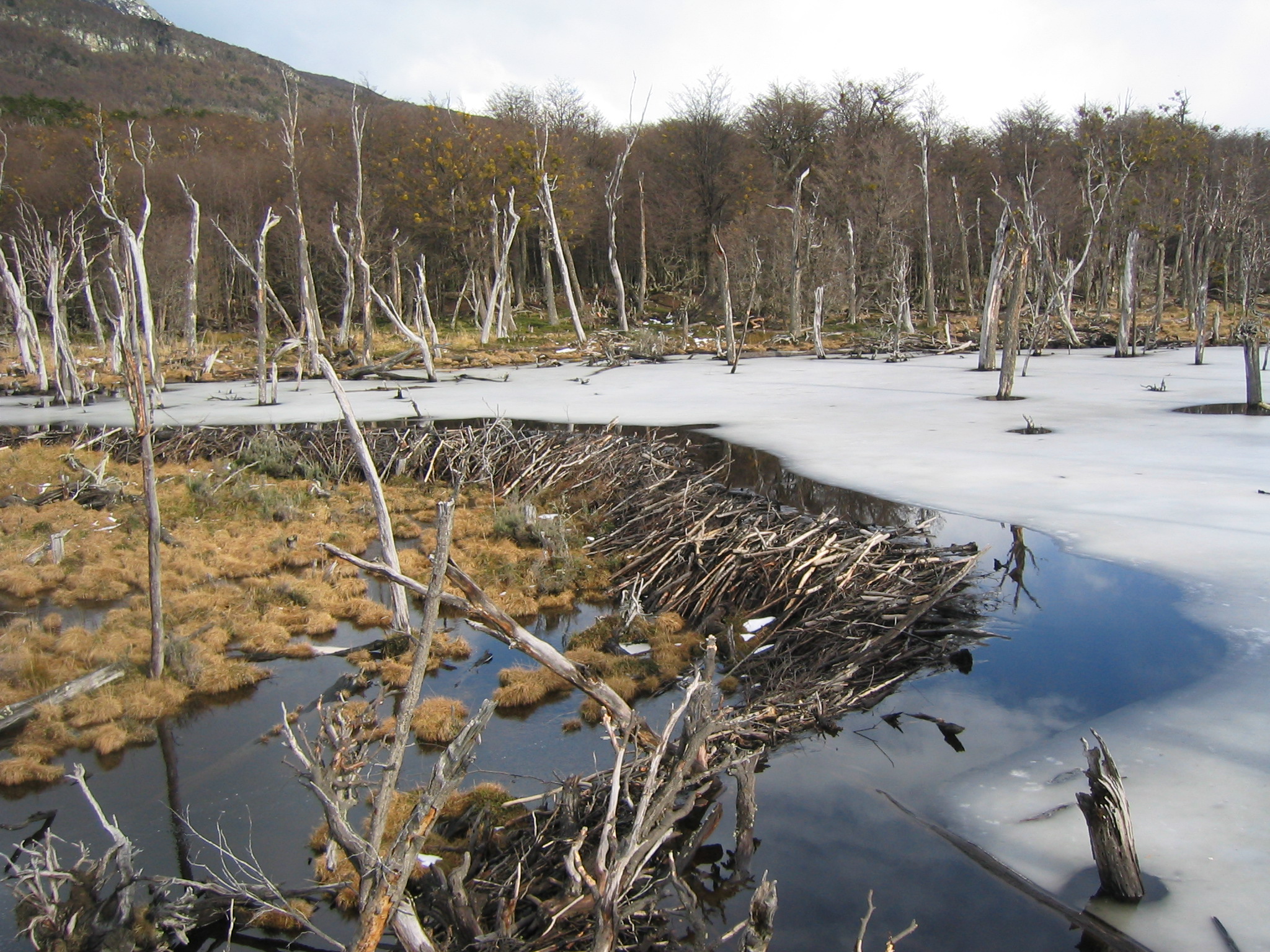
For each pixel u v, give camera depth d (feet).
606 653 26.84
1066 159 187.01
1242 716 21.56
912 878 16.38
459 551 36.50
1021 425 62.03
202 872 17.19
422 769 20.70
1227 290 171.63
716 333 164.25
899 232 161.48
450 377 107.86
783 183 196.85
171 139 192.75
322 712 19.58
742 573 30.40
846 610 26.89
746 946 12.61
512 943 13.14
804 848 17.30
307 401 86.22
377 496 26.61
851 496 43.68
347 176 157.69
